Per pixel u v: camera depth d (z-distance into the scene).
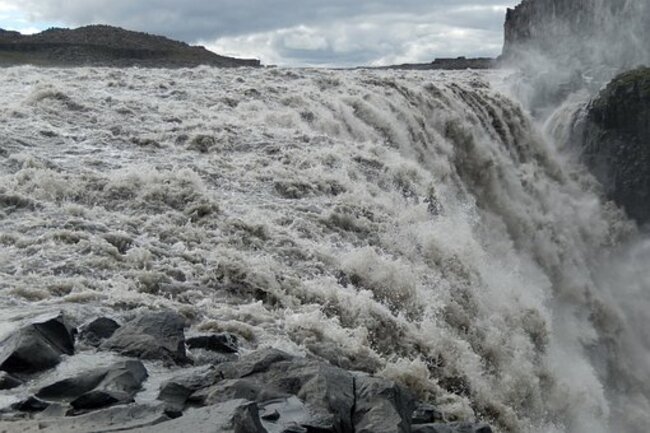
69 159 15.11
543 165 35.56
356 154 18.66
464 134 28.61
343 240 13.70
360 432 6.86
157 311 8.83
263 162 16.95
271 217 13.79
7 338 7.69
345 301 10.91
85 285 9.84
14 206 12.27
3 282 9.59
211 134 18.22
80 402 6.64
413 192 17.86
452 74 45.88
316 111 22.78
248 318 9.70
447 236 15.53
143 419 6.23
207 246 11.90
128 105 20.58
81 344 8.10
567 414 15.51
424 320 11.41
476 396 10.94
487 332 13.49
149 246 11.45
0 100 19.70
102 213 12.54
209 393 6.97
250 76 28.09
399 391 7.62
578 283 29.62
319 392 7.13
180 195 13.60
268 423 6.55
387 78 30.69
